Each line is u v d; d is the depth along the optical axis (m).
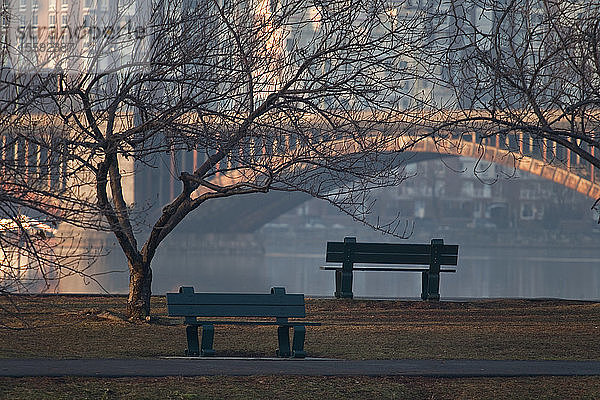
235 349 26.83
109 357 24.56
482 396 20.62
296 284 106.88
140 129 28.14
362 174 30.36
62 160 23.25
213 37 30.17
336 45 30.06
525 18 32.12
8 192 20.84
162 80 28.86
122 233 31.52
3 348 25.64
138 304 32.94
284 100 30.94
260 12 31.17
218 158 31.28
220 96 29.67
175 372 21.95
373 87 31.56
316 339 28.91
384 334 30.14
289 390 20.67
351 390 20.86
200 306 25.20
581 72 30.83
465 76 33.31
